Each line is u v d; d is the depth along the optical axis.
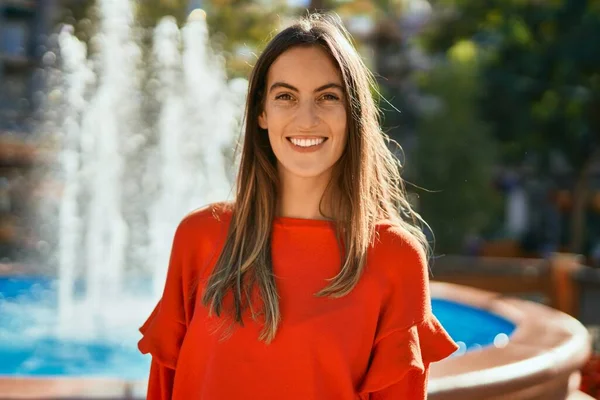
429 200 17.88
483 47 19.67
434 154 17.91
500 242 18.42
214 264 1.74
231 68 16.20
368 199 1.71
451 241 17.75
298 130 1.69
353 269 1.65
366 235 1.67
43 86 15.14
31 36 17.94
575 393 3.47
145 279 8.31
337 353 1.60
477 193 17.94
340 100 1.72
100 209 9.84
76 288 7.50
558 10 16.56
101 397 2.43
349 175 1.72
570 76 16.80
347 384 1.60
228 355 1.62
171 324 1.79
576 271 8.08
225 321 1.64
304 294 1.65
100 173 10.06
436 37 19.22
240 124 1.89
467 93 18.27
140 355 4.68
